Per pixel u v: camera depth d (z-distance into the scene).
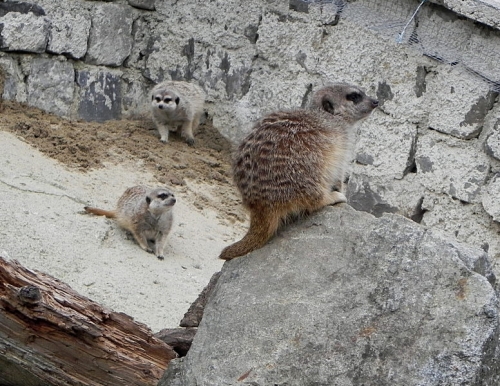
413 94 7.71
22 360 4.32
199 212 7.98
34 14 8.67
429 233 4.26
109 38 9.23
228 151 9.14
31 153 7.85
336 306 4.15
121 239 7.03
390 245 4.25
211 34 9.26
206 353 4.24
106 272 6.40
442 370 3.87
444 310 3.99
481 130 7.37
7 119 8.37
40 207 6.94
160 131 9.02
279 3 8.70
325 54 8.34
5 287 4.21
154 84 9.59
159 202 6.85
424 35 7.62
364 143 7.98
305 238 4.50
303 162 4.54
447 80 7.50
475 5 7.08
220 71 9.23
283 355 4.08
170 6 9.50
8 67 8.63
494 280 4.53
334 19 8.25
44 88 8.86
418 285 4.09
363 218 4.48
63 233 6.70
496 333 3.93
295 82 8.59
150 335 4.48
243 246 4.62
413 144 7.74
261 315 4.25
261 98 8.91
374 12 7.95
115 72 9.36
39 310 4.22
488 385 3.90
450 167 7.52
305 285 4.30
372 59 7.96
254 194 4.55
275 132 4.61
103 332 4.34
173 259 7.02
